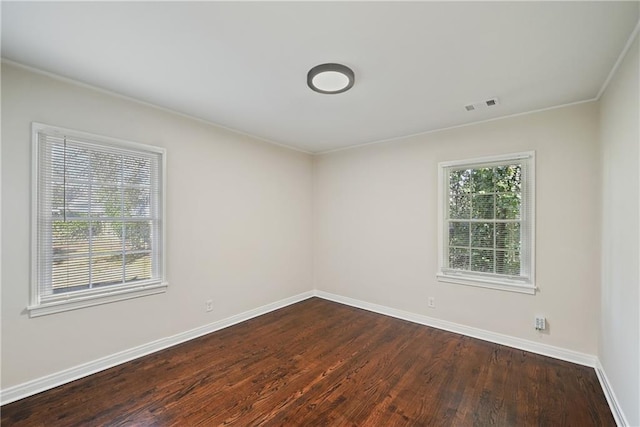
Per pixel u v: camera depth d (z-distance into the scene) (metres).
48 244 2.32
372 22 1.65
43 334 2.27
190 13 1.58
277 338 3.27
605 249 2.36
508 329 3.08
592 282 2.66
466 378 2.47
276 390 2.30
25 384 2.18
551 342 2.84
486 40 1.81
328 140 4.11
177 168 3.11
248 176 3.86
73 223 2.44
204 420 1.97
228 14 1.59
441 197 3.54
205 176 3.38
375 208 4.17
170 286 3.05
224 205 3.58
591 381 2.42
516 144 3.04
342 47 1.90
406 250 3.85
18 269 2.17
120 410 2.05
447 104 2.81
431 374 2.53
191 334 3.24
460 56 1.99
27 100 2.19
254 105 2.88
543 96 2.62
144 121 2.84
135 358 2.78
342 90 2.45
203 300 3.36
